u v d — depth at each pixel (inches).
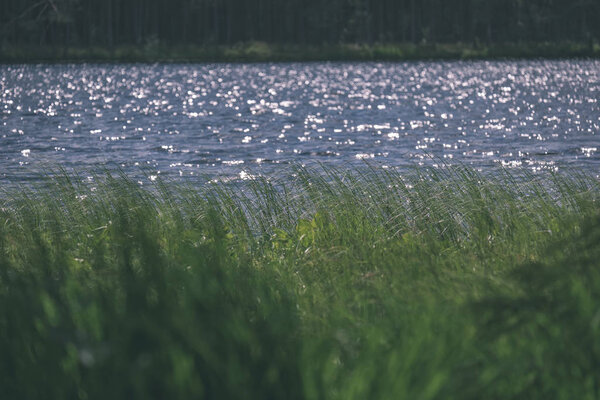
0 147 2146.9
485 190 818.8
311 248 618.2
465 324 325.7
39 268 463.8
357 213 745.6
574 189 839.1
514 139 2335.1
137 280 379.6
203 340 304.7
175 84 5575.8
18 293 380.5
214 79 6146.7
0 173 1563.7
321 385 285.0
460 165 1035.3
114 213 700.7
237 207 794.8
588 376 299.0
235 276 430.9
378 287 423.2
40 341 330.3
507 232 689.0
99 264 463.8
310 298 438.6
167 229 657.0
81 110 3580.2
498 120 3011.8
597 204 687.7
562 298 329.4
